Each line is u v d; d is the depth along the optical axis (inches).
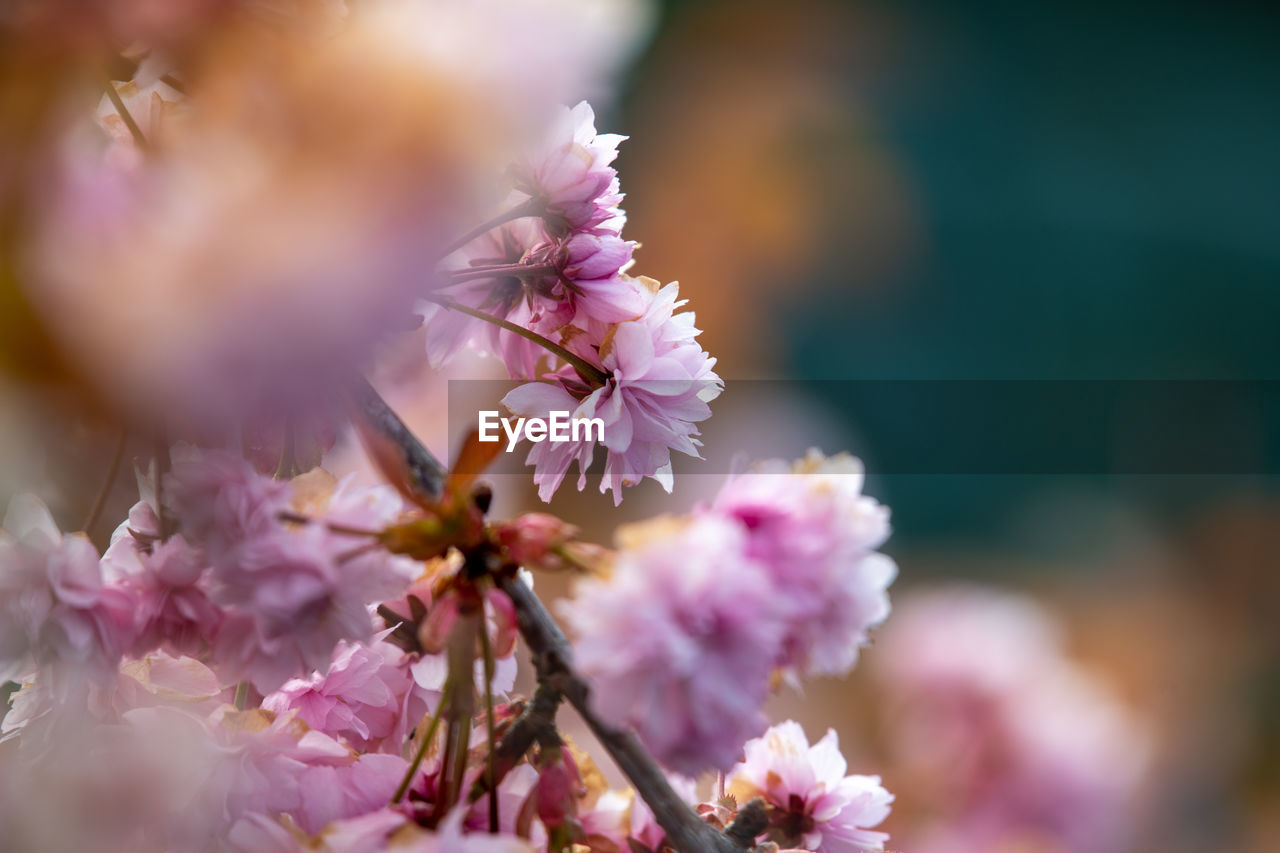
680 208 74.7
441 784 20.6
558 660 20.4
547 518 20.1
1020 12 152.7
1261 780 36.7
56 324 17.5
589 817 22.1
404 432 20.4
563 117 21.7
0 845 20.6
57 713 21.0
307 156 17.6
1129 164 141.6
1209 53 157.3
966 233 126.5
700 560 19.2
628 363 21.9
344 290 17.5
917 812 24.1
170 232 17.6
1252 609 47.5
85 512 22.0
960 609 25.1
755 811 21.1
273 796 21.0
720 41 79.8
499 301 22.6
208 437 19.9
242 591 20.3
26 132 17.7
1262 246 134.0
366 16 17.8
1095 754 24.2
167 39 17.9
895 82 126.5
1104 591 50.3
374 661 22.3
